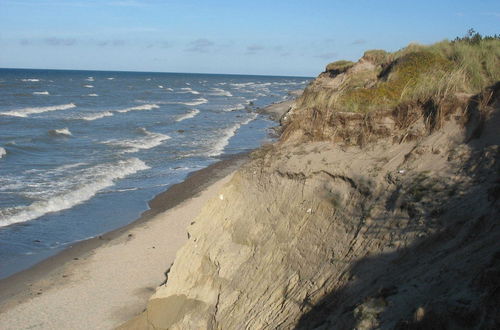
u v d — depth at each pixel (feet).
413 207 26.25
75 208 76.89
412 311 18.61
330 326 22.63
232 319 31.30
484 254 19.33
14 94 269.44
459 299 17.15
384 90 38.88
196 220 41.96
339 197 32.48
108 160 110.01
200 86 524.52
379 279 23.53
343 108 38.93
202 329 33.47
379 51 53.93
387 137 34.81
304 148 39.34
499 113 29.32
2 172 94.79
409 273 22.17
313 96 52.70
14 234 65.16
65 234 65.87
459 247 21.68
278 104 269.44
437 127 31.83
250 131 169.27
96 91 341.21
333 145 37.65
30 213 72.90
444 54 41.63
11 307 46.85
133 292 49.52
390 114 35.78
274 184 38.47
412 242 24.29
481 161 26.43
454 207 24.29
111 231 67.31
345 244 28.53
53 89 337.52
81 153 116.98
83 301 47.83
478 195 24.06
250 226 37.19
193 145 135.85
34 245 61.98
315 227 32.12
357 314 20.94
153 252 59.67
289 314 27.20
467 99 31.68
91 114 194.08
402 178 29.40
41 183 88.28
